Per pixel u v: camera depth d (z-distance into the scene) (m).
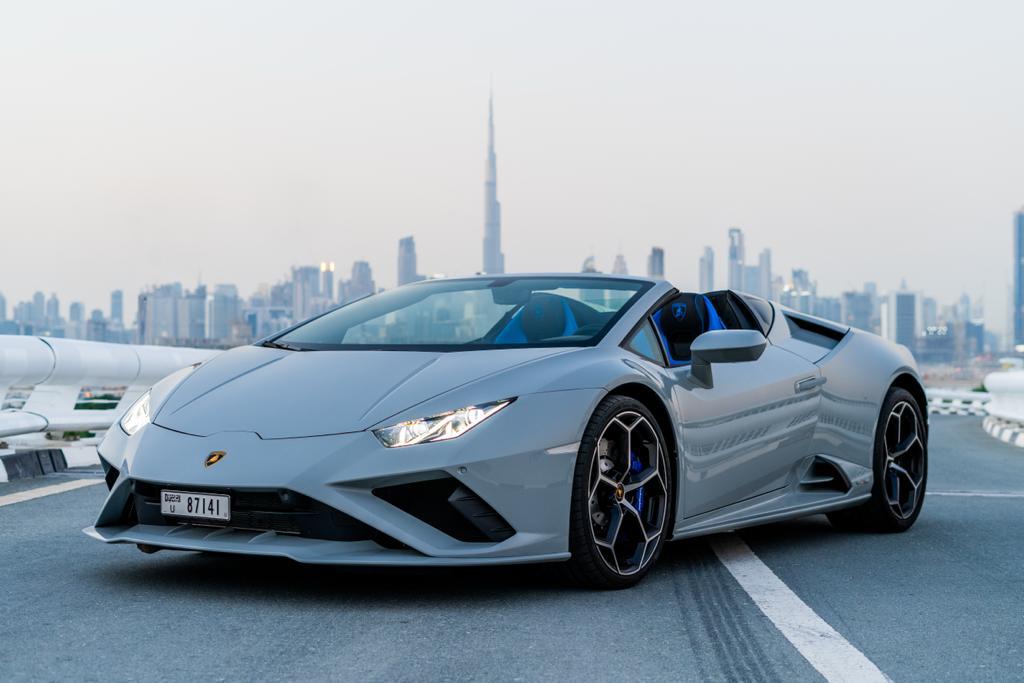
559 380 3.45
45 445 7.65
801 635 2.93
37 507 5.15
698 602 3.34
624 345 3.84
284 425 3.32
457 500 3.21
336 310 4.45
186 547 3.28
